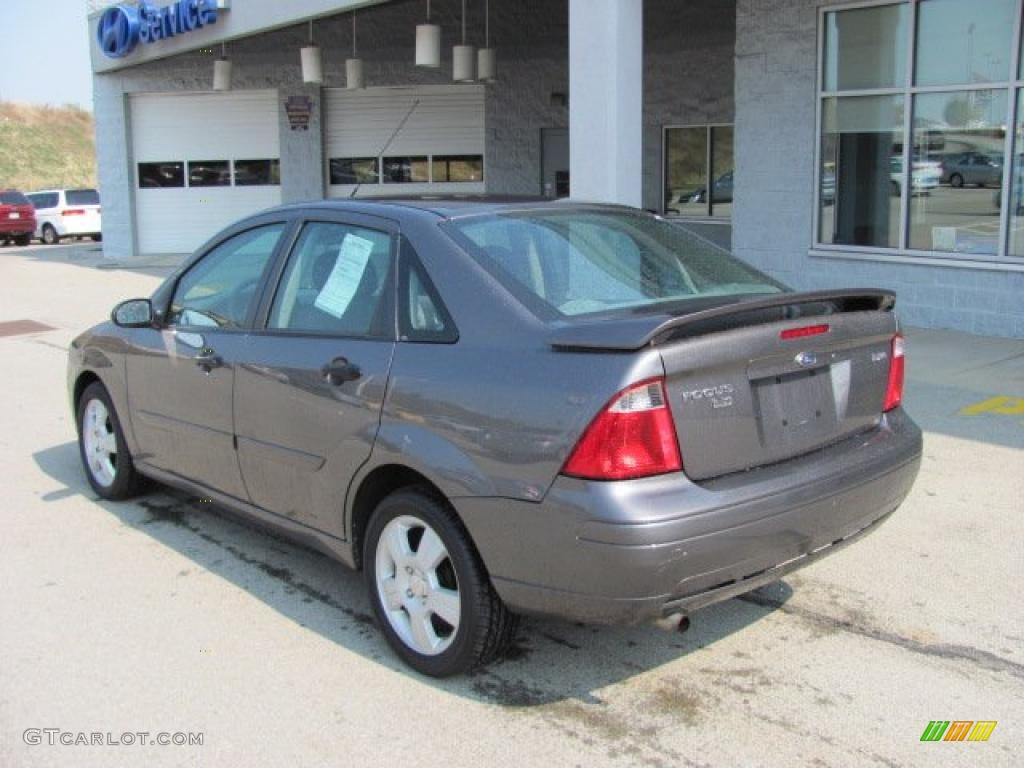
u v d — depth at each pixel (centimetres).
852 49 1116
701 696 377
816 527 365
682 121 1706
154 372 531
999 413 739
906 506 564
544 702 375
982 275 1030
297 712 371
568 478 332
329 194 2331
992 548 506
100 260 2366
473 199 456
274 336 455
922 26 1054
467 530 364
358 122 2298
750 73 1203
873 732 351
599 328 339
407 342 393
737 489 344
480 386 358
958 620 433
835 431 387
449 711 370
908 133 1081
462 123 2253
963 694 375
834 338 380
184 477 528
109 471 606
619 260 419
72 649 421
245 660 410
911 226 1098
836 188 1158
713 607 451
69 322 1388
